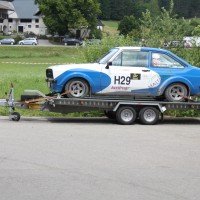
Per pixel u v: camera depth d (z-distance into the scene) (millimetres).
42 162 11867
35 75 39094
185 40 26438
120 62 19688
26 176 10500
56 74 19312
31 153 12898
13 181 10078
